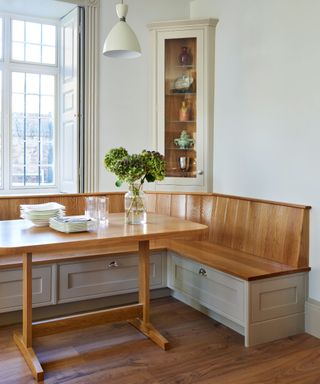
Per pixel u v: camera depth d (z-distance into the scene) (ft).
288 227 9.53
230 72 11.55
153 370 7.56
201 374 7.43
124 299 10.82
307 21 9.16
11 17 13.34
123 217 9.75
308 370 7.63
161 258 11.14
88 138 12.60
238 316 8.80
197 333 9.16
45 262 9.43
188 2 13.12
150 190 12.82
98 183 12.77
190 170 12.76
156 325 9.57
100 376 7.34
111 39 8.73
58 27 14.08
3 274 9.11
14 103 13.62
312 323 9.12
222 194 11.73
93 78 12.51
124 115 12.84
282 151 9.90
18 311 9.59
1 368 7.55
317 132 8.99
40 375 7.20
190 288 10.37
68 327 8.32
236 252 10.59
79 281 9.95
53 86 14.16
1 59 13.32
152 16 12.88
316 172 9.05
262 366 7.75
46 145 14.16
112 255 10.27
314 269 9.18
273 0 10.04
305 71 9.24
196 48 12.22
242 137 11.17
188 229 8.20
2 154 13.44
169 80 12.63
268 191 10.32
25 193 13.79
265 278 8.67
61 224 7.76
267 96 10.30
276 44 10.00
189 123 12.71
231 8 11.44
